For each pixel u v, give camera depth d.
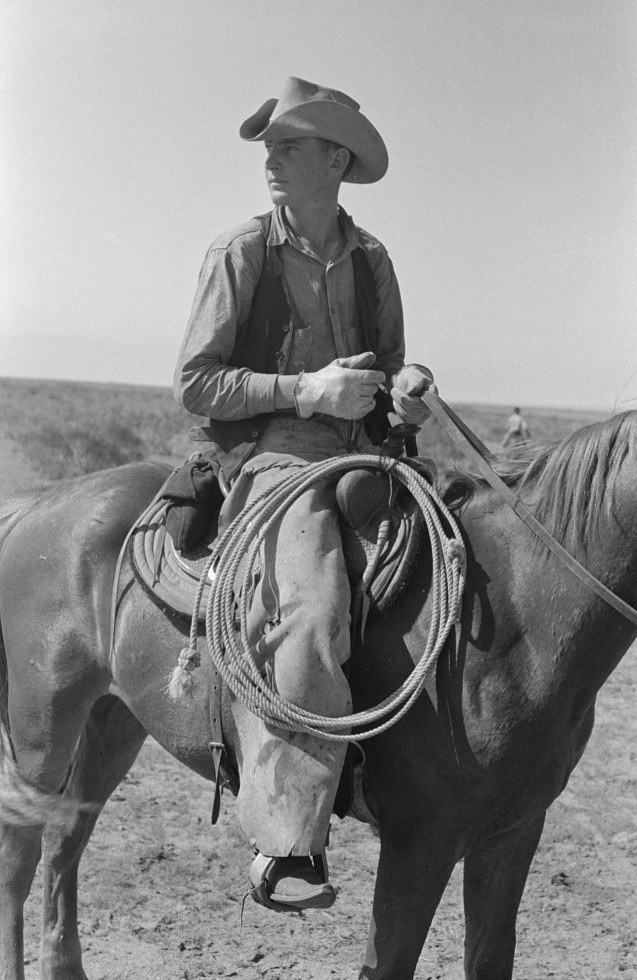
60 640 3.14
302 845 2.48
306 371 2.84
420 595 2.59
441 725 2.50
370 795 2.65
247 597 2.61
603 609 2.48
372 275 2.91
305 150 2.75
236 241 2.78
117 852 4.40
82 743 3.38
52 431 19.81
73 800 3.23
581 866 4.37
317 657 2.49
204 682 2.78
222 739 2.72
